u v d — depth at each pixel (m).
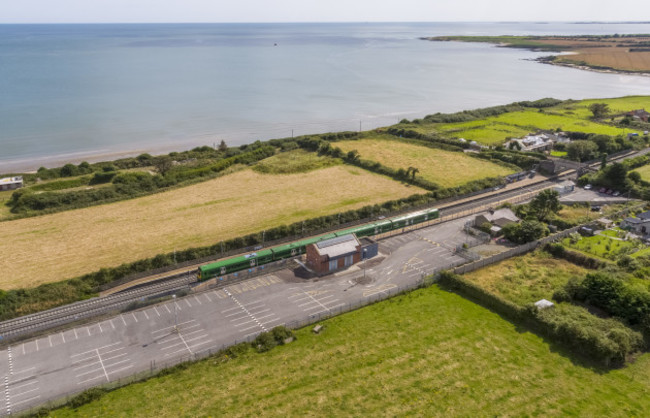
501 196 153.88
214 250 113.06
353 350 78.75
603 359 74.88
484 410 65.38
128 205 142.62
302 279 103.50
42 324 85.31
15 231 124.12
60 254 112.06
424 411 65.12
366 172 175.38
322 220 128.62
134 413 65.00
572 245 115.25
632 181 156.62
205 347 80.25
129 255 111.75
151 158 193.62
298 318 88.69
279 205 143.25
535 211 131.38
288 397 67.88
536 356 77.00
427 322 86.75
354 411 65.12
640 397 67.88
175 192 153.75
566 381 71.19
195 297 95.88
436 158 191.25
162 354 78.44
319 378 71.94
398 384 70.44
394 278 103.62
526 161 180.00
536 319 84.44
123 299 94.06
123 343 81.31
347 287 99.94
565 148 197.50
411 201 145.88
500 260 111.06
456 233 126.88
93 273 100.31
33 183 164.50
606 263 104.00
